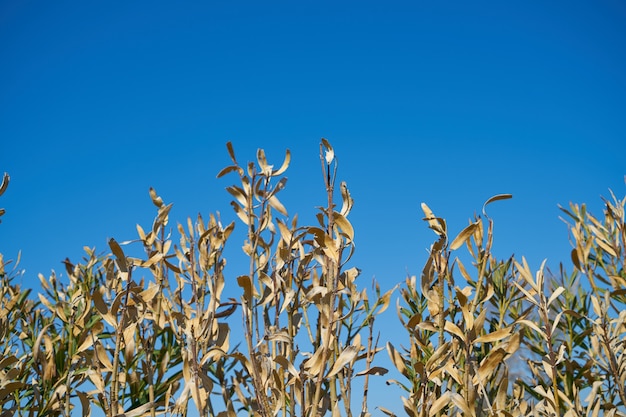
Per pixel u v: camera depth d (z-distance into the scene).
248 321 1.39
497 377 1.75
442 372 1.50
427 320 1.51
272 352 1.52
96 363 1.49
